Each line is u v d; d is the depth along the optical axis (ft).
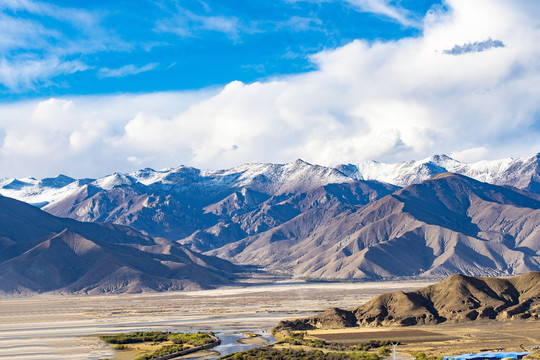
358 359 632.79
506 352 639.35
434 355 645.92
